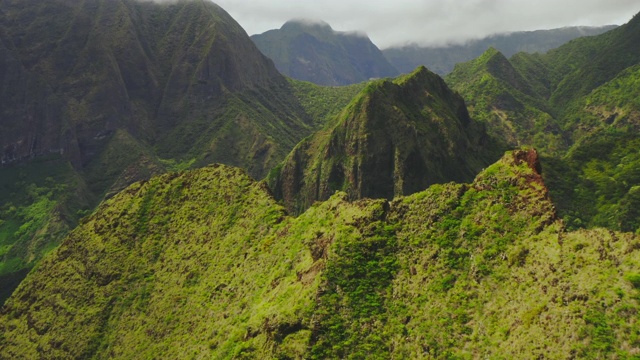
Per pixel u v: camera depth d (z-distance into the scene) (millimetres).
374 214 64375
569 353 40781
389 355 50375
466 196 60781
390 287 56562
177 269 91875
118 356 82188
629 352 38531
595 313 41781
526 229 53594
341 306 55281
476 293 51375
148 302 89125
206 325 74125
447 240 57438
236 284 77500
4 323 103812
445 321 50375
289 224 80625
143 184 117000
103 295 95250
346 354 51094
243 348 56688
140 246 101312
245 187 98938
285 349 52750
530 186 57438
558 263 47719
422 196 63938
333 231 64938
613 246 45562
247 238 85625
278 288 65812
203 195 104062
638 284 41500
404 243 60125
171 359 72688
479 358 45938
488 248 54125
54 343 91625
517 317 46594
